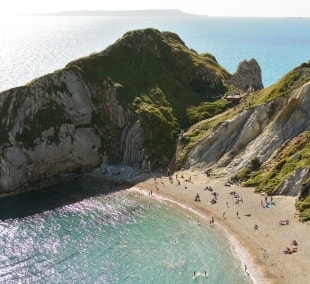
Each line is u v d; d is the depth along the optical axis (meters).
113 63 130.38
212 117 120.56
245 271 64.69
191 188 95.25
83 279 63.94
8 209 90.25
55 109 112.75
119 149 116.31
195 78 137.00
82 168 111.56
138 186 100.31
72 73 119.62
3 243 75.00
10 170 99.62
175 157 108.75
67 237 77.44
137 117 115.31
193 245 73.44
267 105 102.31
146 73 133.25
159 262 68.44
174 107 125.12
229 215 82.12
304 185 81.19
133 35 140.88
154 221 82.94
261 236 73.69
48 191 100.12
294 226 74.75
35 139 106.62
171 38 152.50
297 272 62.97
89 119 117.62
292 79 107.88
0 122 105.44
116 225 81.88
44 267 67.31
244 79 144.25
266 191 87.50
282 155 93.56
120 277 64.38
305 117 96.69
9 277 64.44
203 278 63.62
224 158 101.12
